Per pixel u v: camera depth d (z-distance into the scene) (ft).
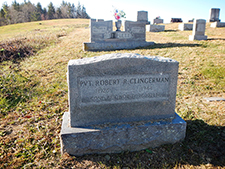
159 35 52.08
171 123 10.59
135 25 36.65
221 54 26.99
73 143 9.86
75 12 274.36
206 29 57.93
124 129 10.15
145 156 10.10
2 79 18.98
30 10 231.91
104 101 10.45
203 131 11.52
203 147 10.43
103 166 9.41
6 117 14.11
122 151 10.43
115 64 9.95
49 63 26.23
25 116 14.06
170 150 10.40
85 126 10.39
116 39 36.04
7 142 11.23
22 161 9.78
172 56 27.37
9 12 215.51
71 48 34.65
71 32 57.98
